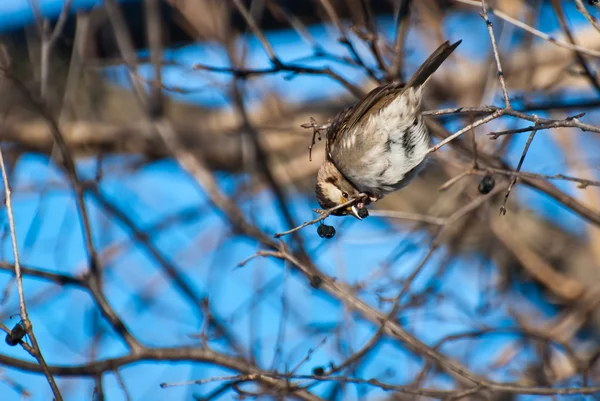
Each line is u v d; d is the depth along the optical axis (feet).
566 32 31.91
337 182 30.76
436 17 39.14
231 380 30.76
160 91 41.73
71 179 34.06
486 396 34.32
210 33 39.50
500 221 41.68
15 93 46.06
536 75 39.63
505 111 22.02
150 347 31.40
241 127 41.32
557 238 47.50
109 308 32.17
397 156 29.45
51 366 30.37
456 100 41.78
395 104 28.94
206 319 32.12
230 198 42.91
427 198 48.24
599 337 41.45
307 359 29.19
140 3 43.47
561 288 42.75
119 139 47.93
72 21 43.47
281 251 30.40
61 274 32.91
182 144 45.78
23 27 46.14
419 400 34.32
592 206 38.83
